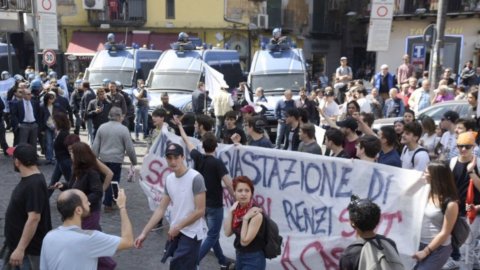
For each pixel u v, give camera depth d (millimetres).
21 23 18766
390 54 28250
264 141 6727
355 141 6121
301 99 12859
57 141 7562
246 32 30531
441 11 13227
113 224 7082
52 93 11109
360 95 12422
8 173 10047
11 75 19703
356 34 33625
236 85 18406
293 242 5273
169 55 16938
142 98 14477
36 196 4039
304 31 32875
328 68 34594
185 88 15781
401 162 5457
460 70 23109
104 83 14148
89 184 4910
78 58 28016
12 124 10891
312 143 6219
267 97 15234
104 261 4480
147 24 29281
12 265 4016
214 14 29750
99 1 28188
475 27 25031
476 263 5324
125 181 9500
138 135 14742
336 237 5062
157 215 4766
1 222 7086
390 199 4707
